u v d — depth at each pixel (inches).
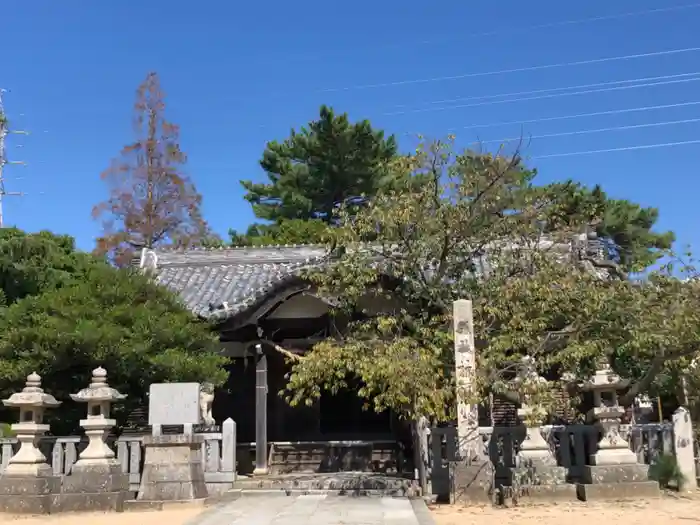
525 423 452.8
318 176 1397.6
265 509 441.1
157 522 401.7
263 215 1434.5
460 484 444.5
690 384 553.9
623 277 530.3
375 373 434.6
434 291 525.7
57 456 497.7
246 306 589.0
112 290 561.6
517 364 459.2
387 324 486.0
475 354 466.3
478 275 588.7
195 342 566.9
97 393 468.1
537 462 459.2
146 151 1457.9
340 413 703.7
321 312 626.2
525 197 553.0
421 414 432.8
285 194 1401.3
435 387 443.8
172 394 479.5
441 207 525.0
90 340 495.8
